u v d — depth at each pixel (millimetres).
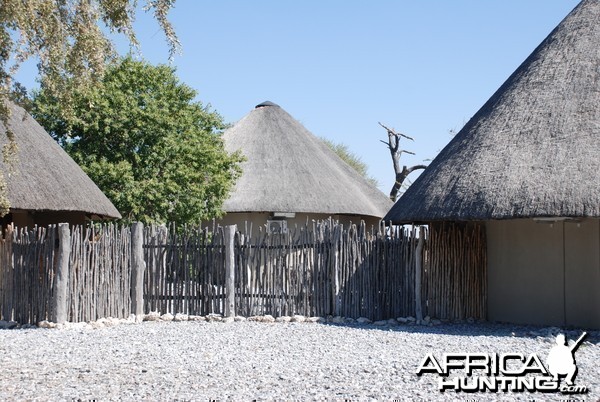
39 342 9312
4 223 14320
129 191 18375
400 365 7668
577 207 9906
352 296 11875
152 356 8266
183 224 19359
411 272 11852
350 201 21375
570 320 11172
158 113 19016
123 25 7805
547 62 12078
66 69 7719
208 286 12000
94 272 11227
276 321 11797
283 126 23453
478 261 12172
